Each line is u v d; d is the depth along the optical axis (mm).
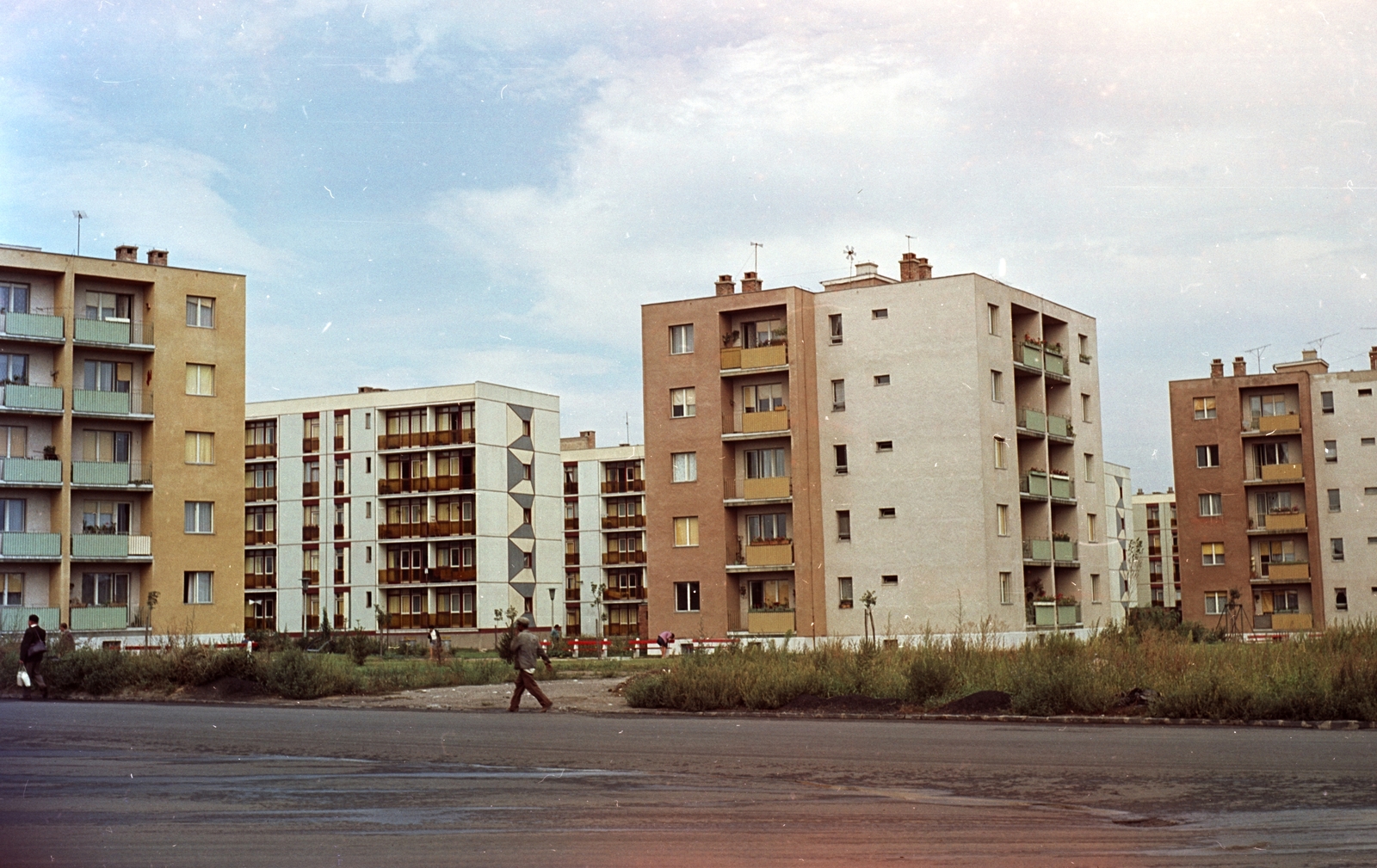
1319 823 10250
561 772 14250
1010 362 57719
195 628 56219
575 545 110938
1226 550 78562
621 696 28875
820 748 16812
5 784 13320
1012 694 23516
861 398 57062
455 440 86312
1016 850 9148
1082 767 14305
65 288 54125
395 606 87688
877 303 57031
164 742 18297
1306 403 77000
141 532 55906
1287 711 20656
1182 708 21312
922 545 55219
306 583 88812
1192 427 80500
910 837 9734
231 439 58000
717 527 58062
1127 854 8961
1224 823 10312
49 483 53156
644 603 107750
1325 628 32812
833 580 57062
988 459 55125
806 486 56969
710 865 8625
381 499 87688
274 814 11062
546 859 8891
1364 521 75375
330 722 22641
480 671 37125
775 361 57438
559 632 75062
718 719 23141
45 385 54125
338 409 89375
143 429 56250
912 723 21781
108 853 9219
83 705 29547
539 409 91625
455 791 12609
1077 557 62500
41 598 53625
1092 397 66375
